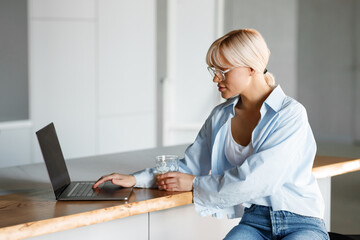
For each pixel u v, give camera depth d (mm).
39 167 2582
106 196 1866
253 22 7000
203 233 2279
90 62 4902
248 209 2014
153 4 5367
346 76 7660
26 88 4656
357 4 7461
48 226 1620
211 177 1954
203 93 5938
